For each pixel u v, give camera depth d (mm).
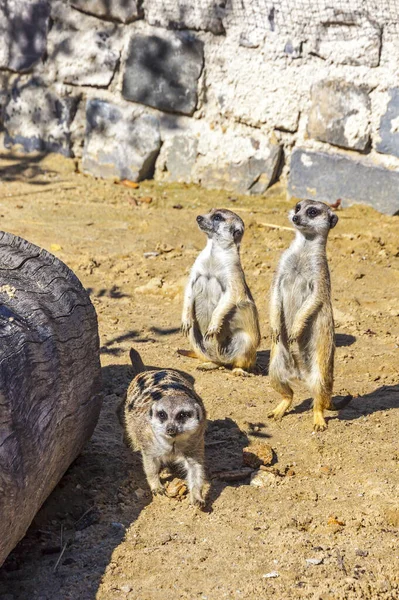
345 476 4891
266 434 5414
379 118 9672
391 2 9344
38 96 11477
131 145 10938
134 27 10781
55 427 4160
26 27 11359
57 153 11547
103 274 8148
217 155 10648
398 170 9641
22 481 3654
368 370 6438
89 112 11102
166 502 4621
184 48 10484
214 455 5125
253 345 6449
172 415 4465
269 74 10141
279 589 3791
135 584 3875
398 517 4406
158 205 10156
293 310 5867
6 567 4070
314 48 9828
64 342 4328
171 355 6621
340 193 9984
